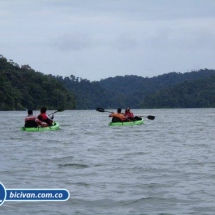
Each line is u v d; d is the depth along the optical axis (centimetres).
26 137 4259
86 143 3734
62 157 2888
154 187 2033
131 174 2308
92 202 1817
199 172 2353
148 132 4906
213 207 1748
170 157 2888
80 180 2162
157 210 1727
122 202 1817
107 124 6656
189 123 7056
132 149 3316
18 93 19462
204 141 3919
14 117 10106
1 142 3822
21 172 2355
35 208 1748
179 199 1850
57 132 4828
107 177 2234
